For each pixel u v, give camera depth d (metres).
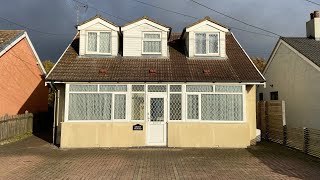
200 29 17.47
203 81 15.58
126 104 15.76
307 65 16.59
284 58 19.56
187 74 16.08
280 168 11.14
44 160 12.48
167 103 15.80
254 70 16.42
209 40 17.48
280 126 16.84
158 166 11.40
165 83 15.74
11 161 12.26
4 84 19.53
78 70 16.16
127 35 17.44
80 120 15.62
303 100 17.08
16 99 21.19
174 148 15.25
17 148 15.32
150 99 15.87
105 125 15.59
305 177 9.91
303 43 18.80
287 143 15.97
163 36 17.50
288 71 18.97
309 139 13.79
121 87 15.84
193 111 15.77
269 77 22.14
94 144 15.48
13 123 18.22
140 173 10.34
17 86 21.33
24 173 10.32
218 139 15.52
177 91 15.88
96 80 15.49
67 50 17.86
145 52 17.42
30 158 12.88
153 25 17.39
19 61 21.59
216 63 17.03
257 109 20.70
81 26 17.28
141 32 17.45
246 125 15.56
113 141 15.55
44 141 17.66
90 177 9.82
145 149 14.98
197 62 17.08
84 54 17.23
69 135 15.45
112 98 15.77
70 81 15.48
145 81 15.60
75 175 10.05
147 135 15.72
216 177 9.85
